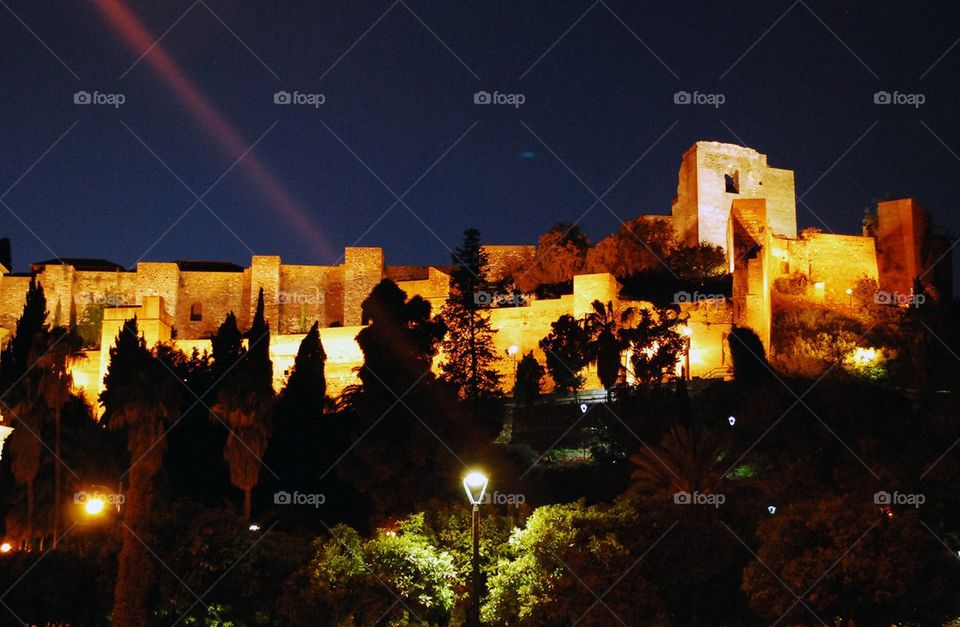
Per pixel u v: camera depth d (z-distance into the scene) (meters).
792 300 82.12
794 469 50.19
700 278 86.94
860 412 58.06
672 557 38.44
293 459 59.69
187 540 35.62
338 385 82.25
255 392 55.53
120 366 64.00
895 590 33.66
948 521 42.94
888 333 77.56
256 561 35.94
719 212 96.31
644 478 52.31
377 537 41.53
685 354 73.62
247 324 93.12
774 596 35.12
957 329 77.62
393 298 63.84
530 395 71.19
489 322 77.44
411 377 61.09
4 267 92.44
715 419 62.84
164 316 84.81
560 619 36.09
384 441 55.84
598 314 74.62
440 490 56.00
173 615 35.31
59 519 55.25
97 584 37.09
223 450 58.50
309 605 35.34
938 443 52.41
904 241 86.38
